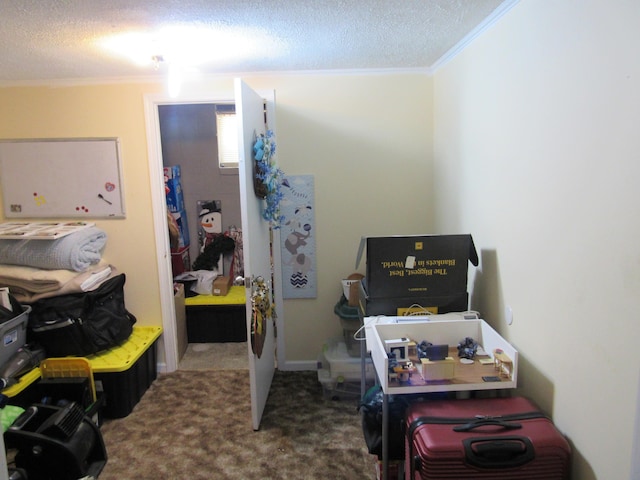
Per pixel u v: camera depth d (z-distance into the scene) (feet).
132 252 9.83
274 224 9.51
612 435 3.97
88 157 9.45
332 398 8.93
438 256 6.66
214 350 11.51
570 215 4.47
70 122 9.35
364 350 7.75
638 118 3.51
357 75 9.27
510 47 5.66
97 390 8.23
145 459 7.13
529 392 5.43
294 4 5.48
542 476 4.42
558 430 4.80
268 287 8.95
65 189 9.57
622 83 3.67
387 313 6.73
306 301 10.07
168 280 9.96
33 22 5.82
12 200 9.61
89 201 9.61
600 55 3.92
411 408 5.20
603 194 3.95
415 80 9.27
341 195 9.68
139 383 9.00
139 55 7.50
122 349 8.96
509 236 5.83
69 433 6.45
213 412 8.52
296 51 7.66
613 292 3.88
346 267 9.91
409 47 7.63
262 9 5.61
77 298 8.42
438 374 5.25
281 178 9.55
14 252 8.52
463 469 4.40
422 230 9.75
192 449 7.38
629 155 3.62
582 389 4.38
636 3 3.48
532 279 5.26
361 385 8.22
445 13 5.97
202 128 13.19
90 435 6.82
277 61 8.32
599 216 4.02
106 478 6.70
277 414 8.38
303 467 6.87
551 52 4.71
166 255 9.84
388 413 5.70
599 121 3.97
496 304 6.29
